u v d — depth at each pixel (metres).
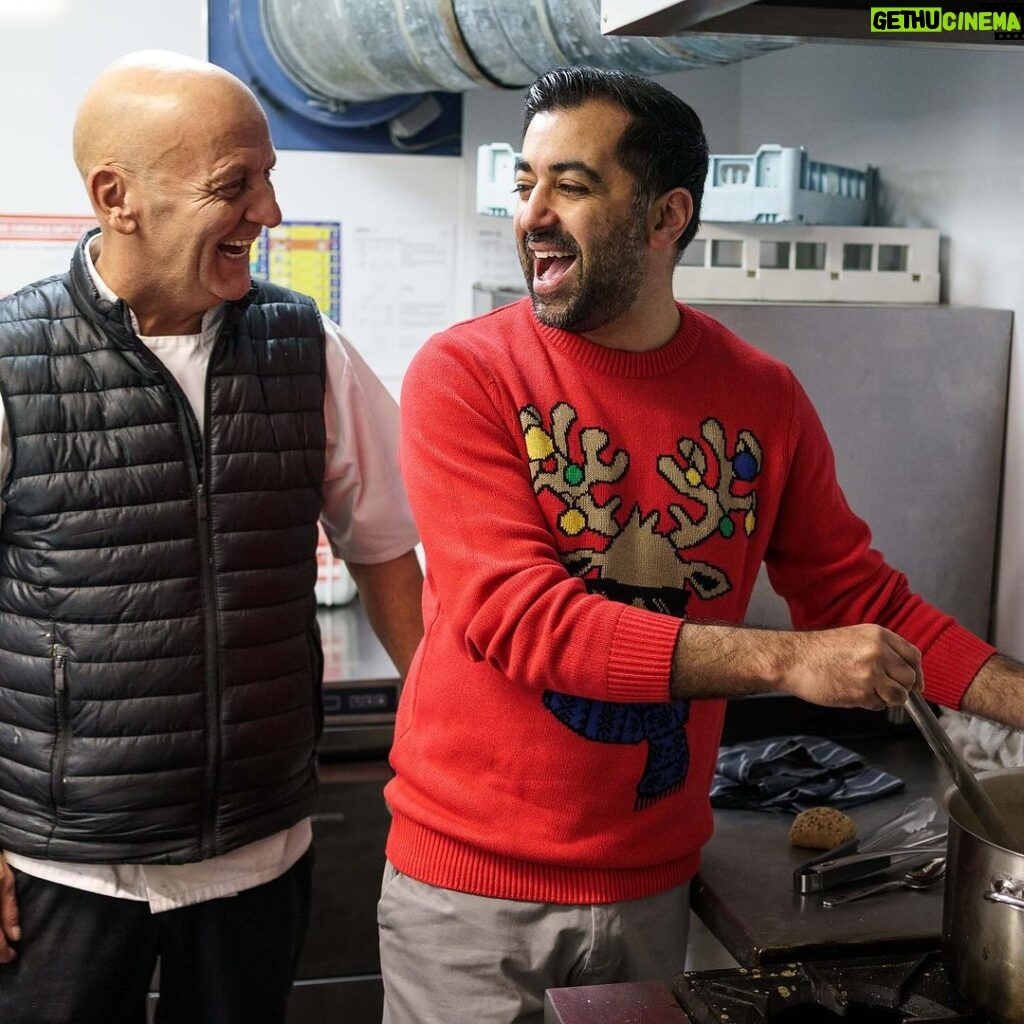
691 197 1.42
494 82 2.14
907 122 2.20
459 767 1.43
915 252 2.12
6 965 1.65
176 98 1.53
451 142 2.64
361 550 1.87
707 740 1.48
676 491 1.41
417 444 1.39
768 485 1.48
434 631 1.48
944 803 1.29
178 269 1.57
